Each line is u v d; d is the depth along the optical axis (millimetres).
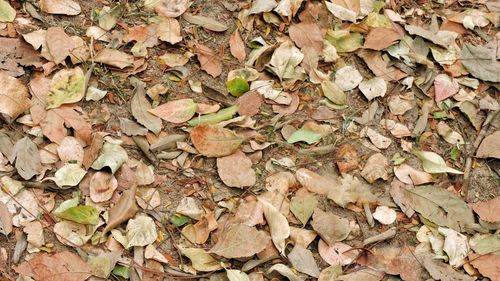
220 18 1274
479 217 1139
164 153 1126
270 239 1073
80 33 1200
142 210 1079
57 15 1210
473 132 1241
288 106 1209
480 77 1288
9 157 1072
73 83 1142
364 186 1153
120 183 1089
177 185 1109
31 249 1024
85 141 1104
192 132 1124
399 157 1190
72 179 1069
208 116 1161
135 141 1128
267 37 1272
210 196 1106
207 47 1239
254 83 1214
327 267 1068
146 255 1041
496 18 1382
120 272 1025
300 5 1288
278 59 1231
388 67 1274
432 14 1368
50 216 1050
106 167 1084
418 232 1124
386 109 1236
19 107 1103
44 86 1137
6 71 1131
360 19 1314
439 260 1096
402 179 1166
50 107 1117
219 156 1127
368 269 1076
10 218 1034
